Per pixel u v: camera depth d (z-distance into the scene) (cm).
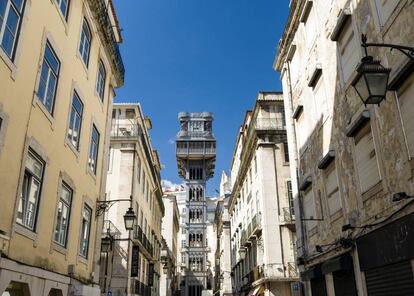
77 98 1152
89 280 1219
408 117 671
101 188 1402
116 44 1529
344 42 963
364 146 852
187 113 7250
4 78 694
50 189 918
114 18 1551
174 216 5838
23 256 770
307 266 1248
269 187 2186
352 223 880
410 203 655
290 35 1442
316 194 1177
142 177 2641
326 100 1084
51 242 918
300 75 1356
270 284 2023
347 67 945
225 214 4538
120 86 1678
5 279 685
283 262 2053
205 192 6744
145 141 2636
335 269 923
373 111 793
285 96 1529
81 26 1163
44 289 865
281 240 2094
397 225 684
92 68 1295
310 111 1234
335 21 1023
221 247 4875
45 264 884
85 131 1216
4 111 696
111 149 2314
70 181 1067
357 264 867
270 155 2250
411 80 660
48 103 926
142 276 2584
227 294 4206
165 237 5475
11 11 728
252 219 2453
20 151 759
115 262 2073
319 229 1145
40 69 851
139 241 2309
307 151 1273
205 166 6906
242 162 2848
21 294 795
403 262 676
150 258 2880
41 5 861
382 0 770
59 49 982
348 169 935
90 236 1265
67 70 1043
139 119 2431
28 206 819
